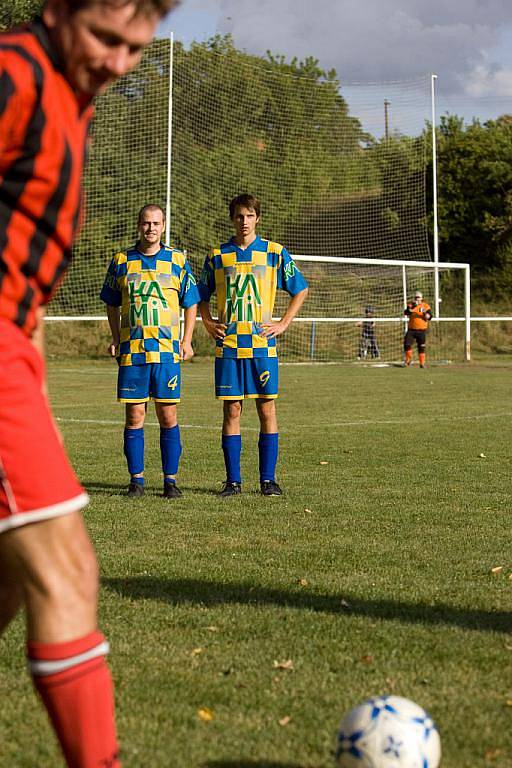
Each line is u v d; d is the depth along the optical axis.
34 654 2.97
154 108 38.81
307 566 7.06
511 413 19.72
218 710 4.25
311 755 3.78
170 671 4.77
